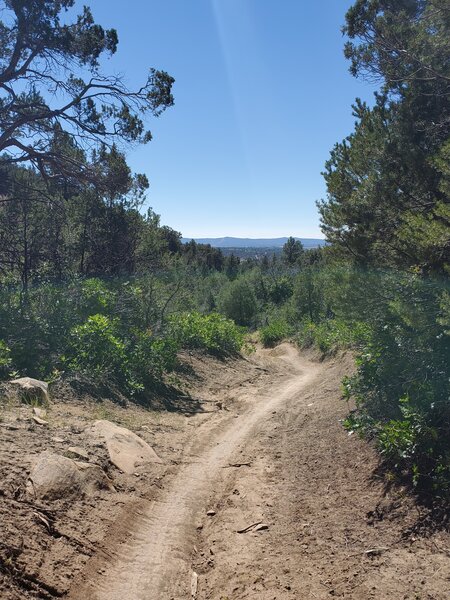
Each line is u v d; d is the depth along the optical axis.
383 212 9.74
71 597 3.44
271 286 46.16
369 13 10.05
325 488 5.72
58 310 12.60
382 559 3.96
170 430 8.73
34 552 3.62
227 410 10.95
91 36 16.80
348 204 10.70
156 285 18.47
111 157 18.47
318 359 19.14
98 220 20.67
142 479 5.97
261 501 5.68
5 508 3.98
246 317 39.81
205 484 6.28
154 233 22.66
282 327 29.97
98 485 5.21
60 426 6.75
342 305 7.69
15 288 15.73
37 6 15.87
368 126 10.63
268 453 7.54
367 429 6.40
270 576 4.02
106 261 21.12
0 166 18.19
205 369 14.98
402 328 6.62
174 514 5.27
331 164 12.09
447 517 4.22
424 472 5.02
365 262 10.52
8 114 16.73
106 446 6.33
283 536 4.75
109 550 4.22
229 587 3.94
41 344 10.94
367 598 3.48
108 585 3.77
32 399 7.69
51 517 4.23
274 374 16.48
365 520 4.70
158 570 4.15
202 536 4.93
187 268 24.14
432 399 5.55
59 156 17.75
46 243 18.78
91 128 17.98
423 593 3.39
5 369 9.03
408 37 9.27
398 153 9.34
